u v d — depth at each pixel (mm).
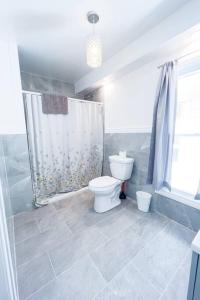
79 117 2594
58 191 2488
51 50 1939
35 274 1174
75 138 2584
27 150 2010
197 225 1613
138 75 2098
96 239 1543
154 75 1903
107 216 1950
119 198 2359
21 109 1904
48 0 1219
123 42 1808
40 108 2156
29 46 1844
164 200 1914
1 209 621
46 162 2285
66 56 2090
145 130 2104
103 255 1347
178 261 1279
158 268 1217
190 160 1738
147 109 2049
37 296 1025
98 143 2893
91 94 3078
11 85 1807
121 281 1116
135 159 2291
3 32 1580
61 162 2457
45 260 1299
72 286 1085
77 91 3055
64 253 1371
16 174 1967
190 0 1244
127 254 1354
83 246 1451
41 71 2559
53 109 2244
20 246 1457
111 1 1236
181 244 1465
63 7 1290
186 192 1713
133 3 1256
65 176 2547
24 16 1377
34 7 1281
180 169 1839
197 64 1544
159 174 1767
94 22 1450
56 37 1686
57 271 1198
